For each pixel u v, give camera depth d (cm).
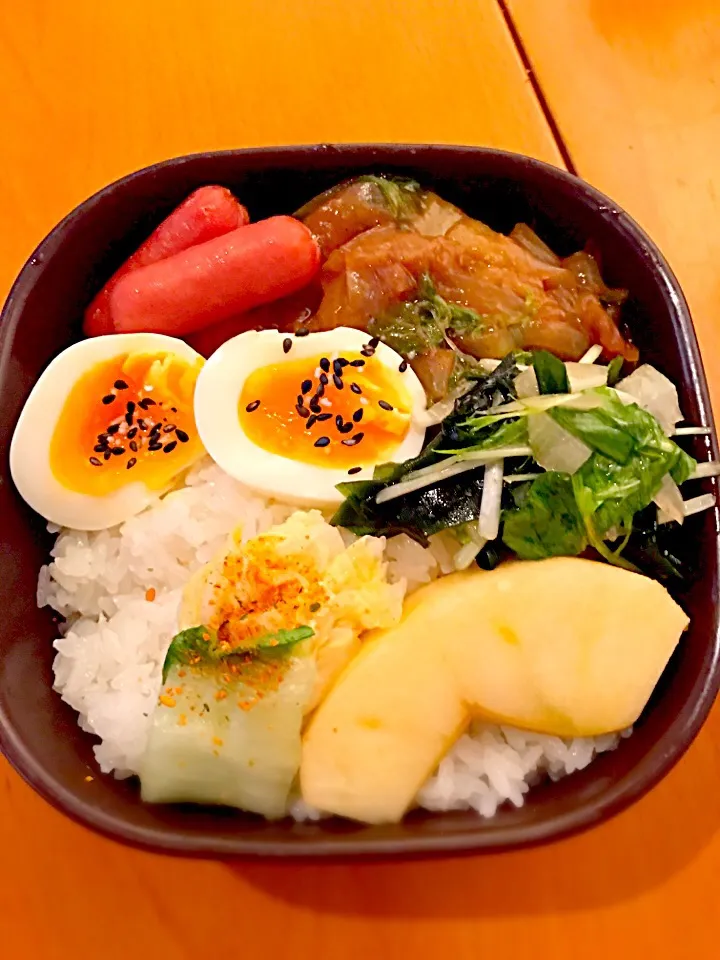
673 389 20
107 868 20
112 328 22
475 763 19
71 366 20
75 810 17
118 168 25
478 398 20
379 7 26
